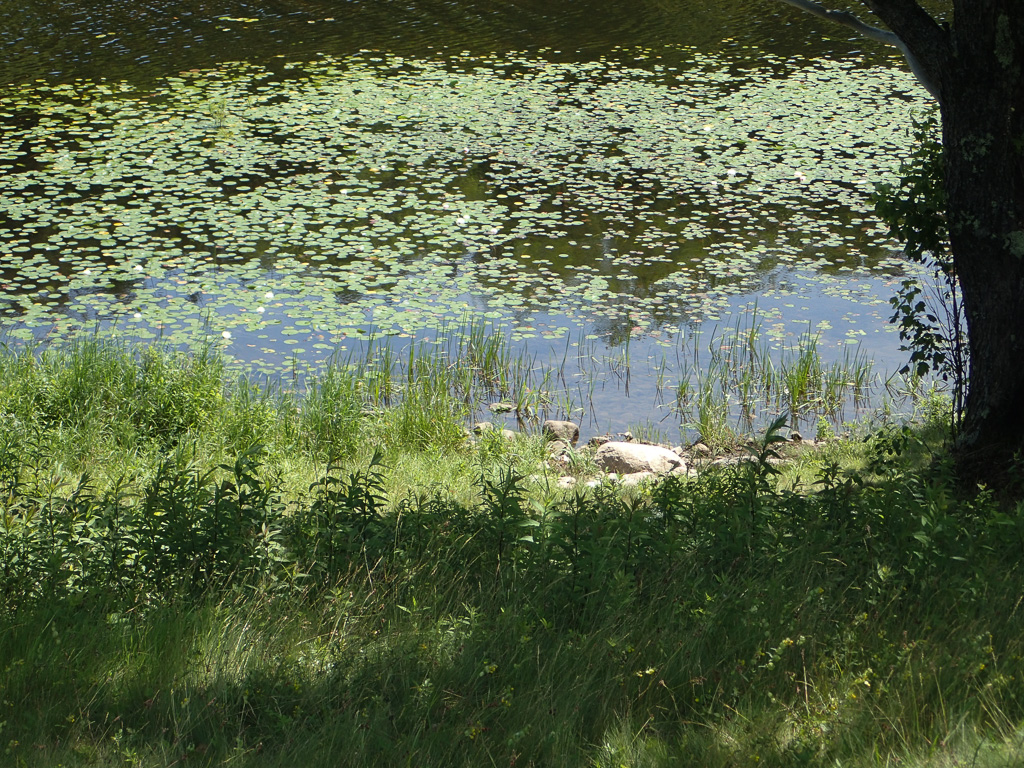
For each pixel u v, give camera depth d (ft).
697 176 101.35
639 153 107.55
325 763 24.17
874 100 125.49
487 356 67.26
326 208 92.02
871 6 42.19
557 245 85.66
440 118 117.60
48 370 59.47
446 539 35.96
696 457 58.13
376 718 25.88
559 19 162.30
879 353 69.36
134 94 122.11
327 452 55.62
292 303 74.84
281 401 60.13
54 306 72.64
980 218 42.37
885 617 30.14
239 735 25.36
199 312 72.69
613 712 26.27
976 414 44.80
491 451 56.44
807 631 29.25
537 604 31.65
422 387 63.93
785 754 24.22
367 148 107.34
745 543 34.19
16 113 114.62
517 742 24.86
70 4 162.09
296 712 26.30
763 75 135.85
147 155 103.35
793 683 27.04
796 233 88.48
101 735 25.39
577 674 27.81
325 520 36.68
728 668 27.76
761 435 61.16
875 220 91.30
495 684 27.73
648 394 65.57
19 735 24.89
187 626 29.76
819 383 64.54
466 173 101.35
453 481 51.13
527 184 98.94
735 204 94.63
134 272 78.54
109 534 34.78
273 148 106.42
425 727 26.11
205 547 34.06
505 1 171.53
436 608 31.48
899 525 35.14
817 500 38.17
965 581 30.86
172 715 26.04
